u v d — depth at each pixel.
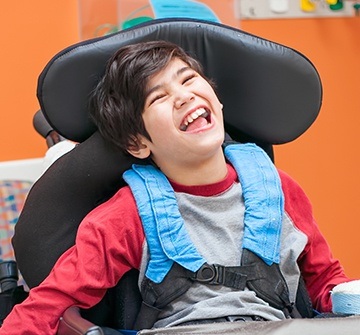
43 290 1.20
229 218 1.27
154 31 1.35
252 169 1.33
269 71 1.36
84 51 1.30
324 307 1.34
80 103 1.32
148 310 1.22
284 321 1.03
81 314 1.26
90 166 1.30
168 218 1.23
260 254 1.25
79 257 1.21
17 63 2.16
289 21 2.35
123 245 1.22
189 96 1.24
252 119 1.39
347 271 2.41
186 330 1.04
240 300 1.21
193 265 1.21
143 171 1.30
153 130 1.26
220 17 2.26
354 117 2.42
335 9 2.38
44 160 1.63
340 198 2.42
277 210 1.29
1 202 1.93
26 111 2.17
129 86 1.27
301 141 2.38
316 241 1.37
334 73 2.39
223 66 1.37
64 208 1.30
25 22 2.16
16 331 1.18
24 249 1.31
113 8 2.15
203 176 1.29
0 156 2.16
